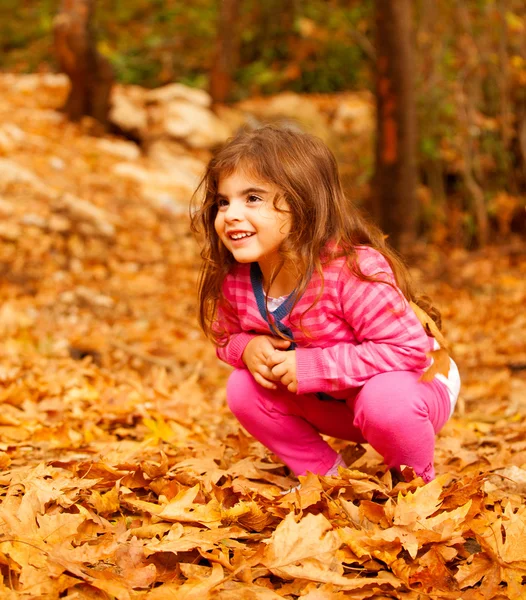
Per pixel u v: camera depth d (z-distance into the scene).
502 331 6.05
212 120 10.66
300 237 2.02
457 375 2.31
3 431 2.88
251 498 2.09
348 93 12.63
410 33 7.98
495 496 2.19
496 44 9.48
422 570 1.74
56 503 2.00
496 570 1.75
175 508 1.99
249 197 2.02
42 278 6.02
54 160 8.32
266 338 2.16
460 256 8.49
